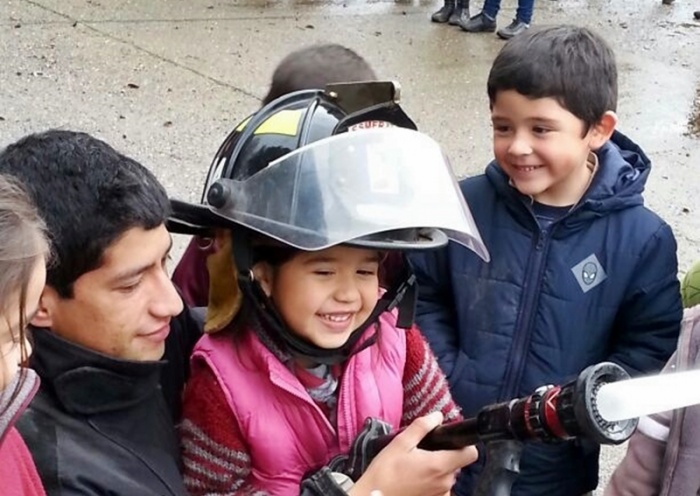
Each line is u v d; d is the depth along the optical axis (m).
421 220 1.31
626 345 2.07
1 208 0.99
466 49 5.92
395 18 6.31
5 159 1.25
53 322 1.24
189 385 1.47
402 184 1.33
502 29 6.14
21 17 5.48
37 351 1.21
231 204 1.33
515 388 2.03
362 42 5.86
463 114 5.08
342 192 1.30
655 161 4.81
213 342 1.45
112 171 1.22
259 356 1.41
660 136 5.09
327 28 6.00
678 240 4.11
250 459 1.42
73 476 1.18
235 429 1.41
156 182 1.28
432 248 1.33
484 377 2.03
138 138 4.38
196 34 5.59
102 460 1.22
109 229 1.20
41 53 5.05
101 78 4.88
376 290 1.42
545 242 2.00
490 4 6.14
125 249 1.21
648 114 5.33
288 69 2.10
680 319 2.04
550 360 2.01
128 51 5.23
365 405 1.47
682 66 6.08
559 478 2.11
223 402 1.41
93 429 1.24
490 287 2.03
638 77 5.82
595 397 0.99
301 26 5.96
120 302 1.23
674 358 1.75
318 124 1.37
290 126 1.37
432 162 1.38
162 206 1.26
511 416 1.10
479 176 2.11
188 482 1.41
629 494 1.80
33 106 4.50
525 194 1.97
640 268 2.01
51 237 1.18
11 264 0.97
